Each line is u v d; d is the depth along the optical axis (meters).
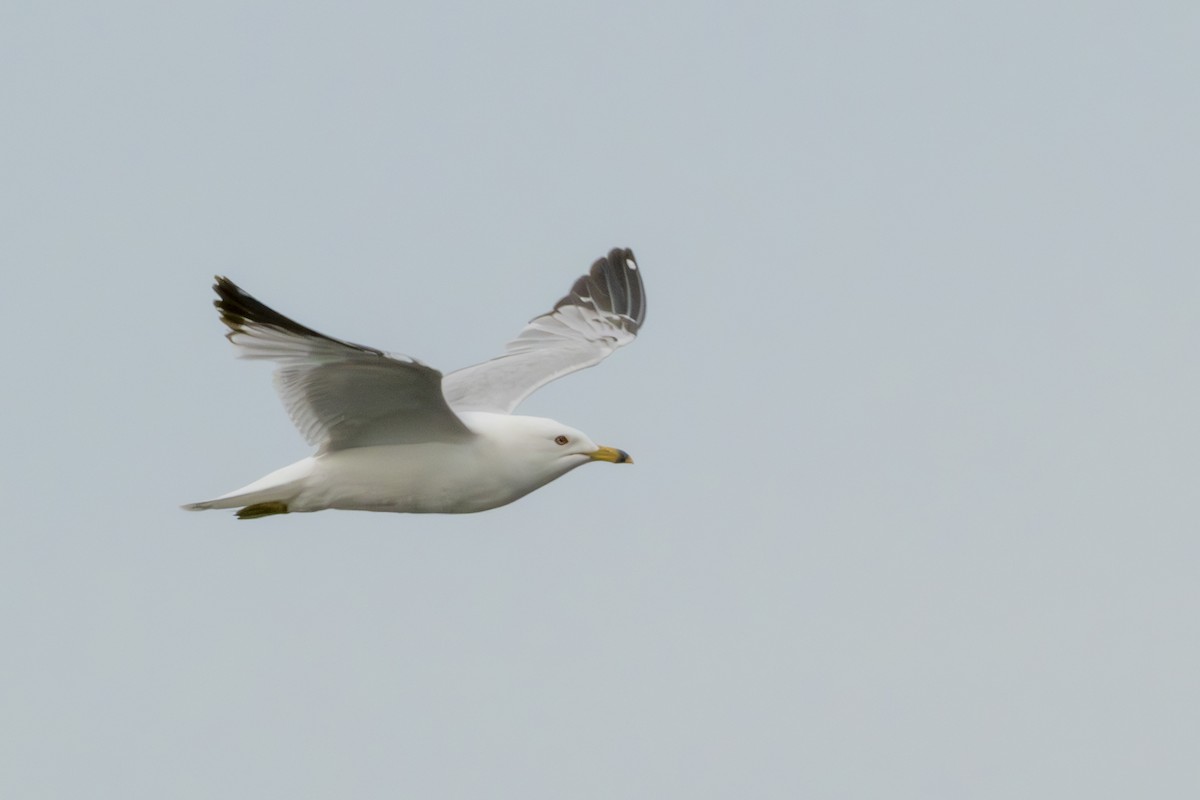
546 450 14.25
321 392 13.16
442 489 13.90
